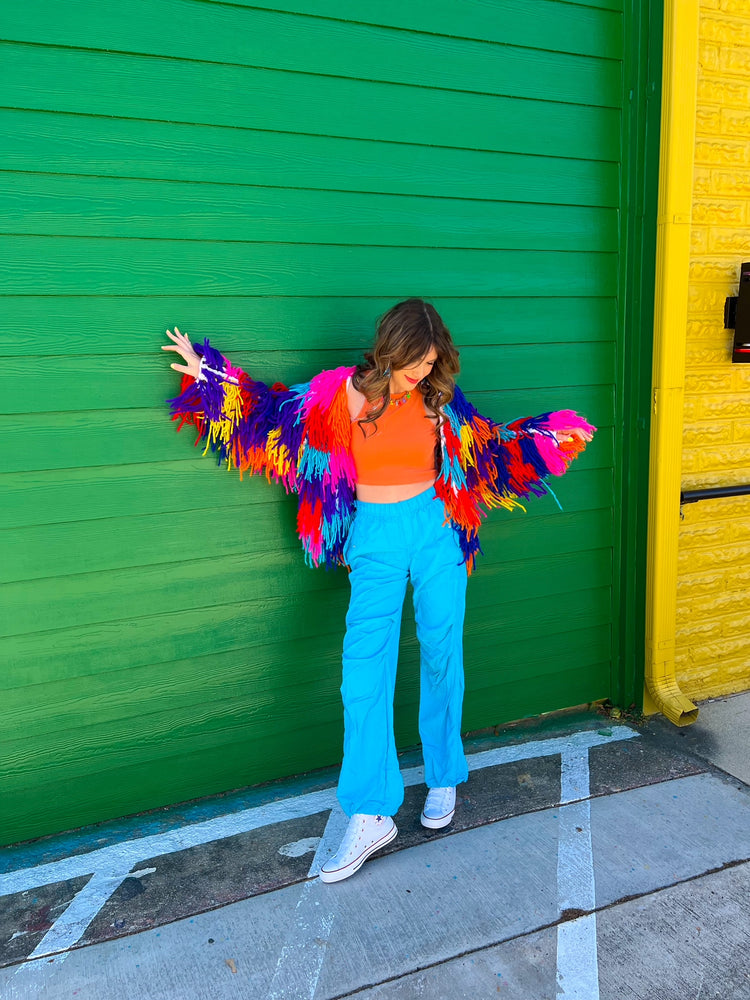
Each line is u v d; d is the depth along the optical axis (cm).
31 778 224
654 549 294
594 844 223
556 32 254
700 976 176
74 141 200
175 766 242
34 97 194
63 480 213
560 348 275
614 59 265
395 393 204
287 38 217
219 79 212
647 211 276
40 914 197
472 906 198
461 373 259
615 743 283
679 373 286
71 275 204
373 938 188
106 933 191
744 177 296
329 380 208
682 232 276
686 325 287
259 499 238
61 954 184
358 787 210
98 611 223
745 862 215
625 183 274
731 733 292
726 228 297
